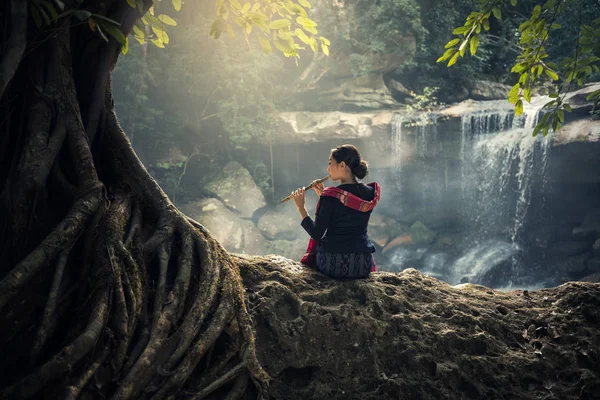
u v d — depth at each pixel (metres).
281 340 3.47
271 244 14.52
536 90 16.36
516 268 14.67
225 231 14.22
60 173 3.17
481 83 18.20
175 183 15.39
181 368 2.85
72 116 3.22
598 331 4.02
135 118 15.23
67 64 3.26
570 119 13.35
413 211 16.39
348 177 3.98
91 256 3.04
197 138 16.34
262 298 3.59
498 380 3.62
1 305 2.55
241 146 15.48
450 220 16.19
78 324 2.79
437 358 3.62
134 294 3.01
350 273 3.93
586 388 3.69
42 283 2.90
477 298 4.29
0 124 3.14
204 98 15.73
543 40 4.66
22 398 2.45
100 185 3.14
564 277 13.62
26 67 3.22
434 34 18.59
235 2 3.73
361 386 3.48
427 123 15.05
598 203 13.80
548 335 3.98
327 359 3.50
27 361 2.72
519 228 14.82
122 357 2.77
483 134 15.12
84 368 2.63
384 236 15.61
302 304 3.59
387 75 17.84
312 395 3.42
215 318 3.12
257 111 15.63
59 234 2.86
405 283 4.12
